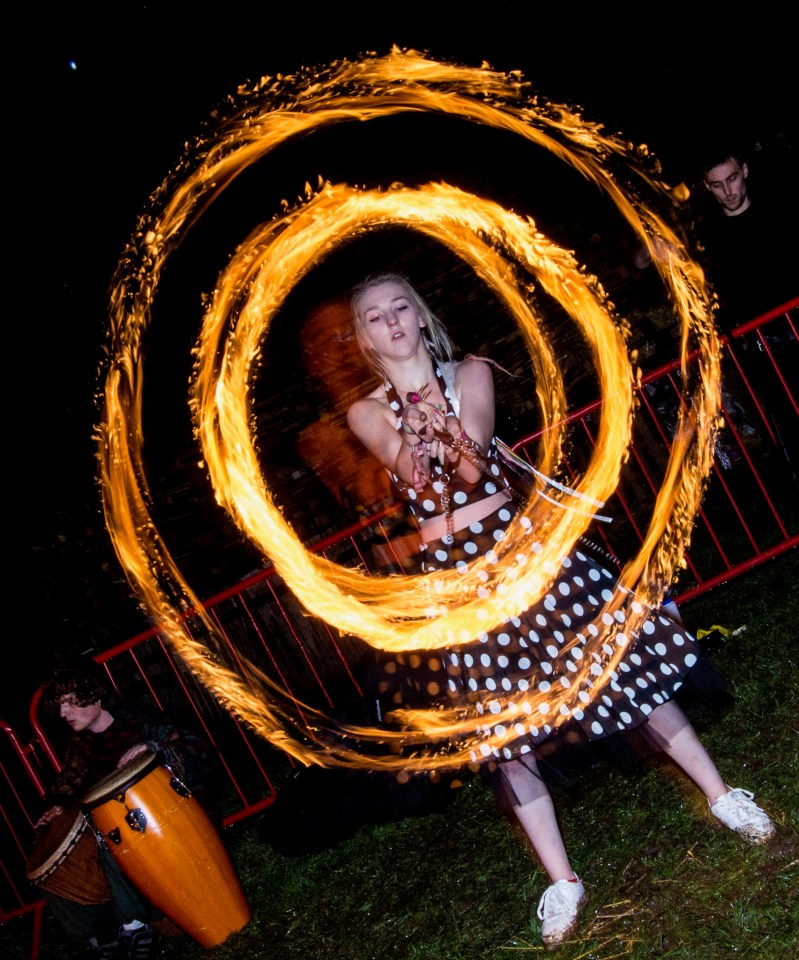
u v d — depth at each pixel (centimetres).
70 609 823
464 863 386
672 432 719
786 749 344
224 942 410
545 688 282
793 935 255
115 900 409
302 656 738
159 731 411
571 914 296
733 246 473
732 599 528
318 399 855
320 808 435
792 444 492
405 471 286
